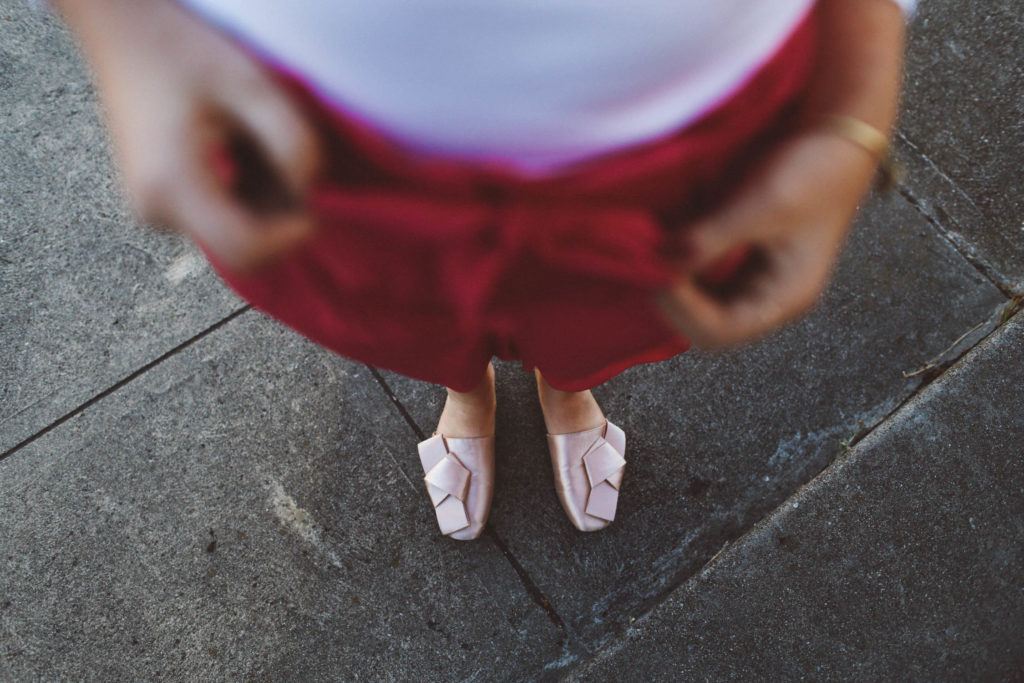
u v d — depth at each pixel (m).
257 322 2.04
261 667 1.90
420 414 2.01
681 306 1.13
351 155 0.98
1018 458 1.92
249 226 0.88
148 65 0.83
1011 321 1.97
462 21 0.79
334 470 1.98
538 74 0.84
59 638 1.91
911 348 2.00
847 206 1.04
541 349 1.49
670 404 2.01
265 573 1.94
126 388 2.00
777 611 1.88
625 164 0.97
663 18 0.82
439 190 1.01
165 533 1.95
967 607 1.88
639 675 1.87
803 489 1.93
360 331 1.41
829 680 1.86
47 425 1.99
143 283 2.05
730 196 1.03
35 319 2.03
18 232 2.06
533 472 1.99
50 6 0.92
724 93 0.93
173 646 1.91
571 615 1.92
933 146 2.08
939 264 2.03
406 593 1.93
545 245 1.13
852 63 1.01
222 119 0.85
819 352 2.01
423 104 0.88
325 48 0.83
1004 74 2.10
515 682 1.90
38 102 2.12
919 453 1.93
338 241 1.16
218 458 1.98
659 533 1.96
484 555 1.95
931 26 2.12
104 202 2.08
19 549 1.94
